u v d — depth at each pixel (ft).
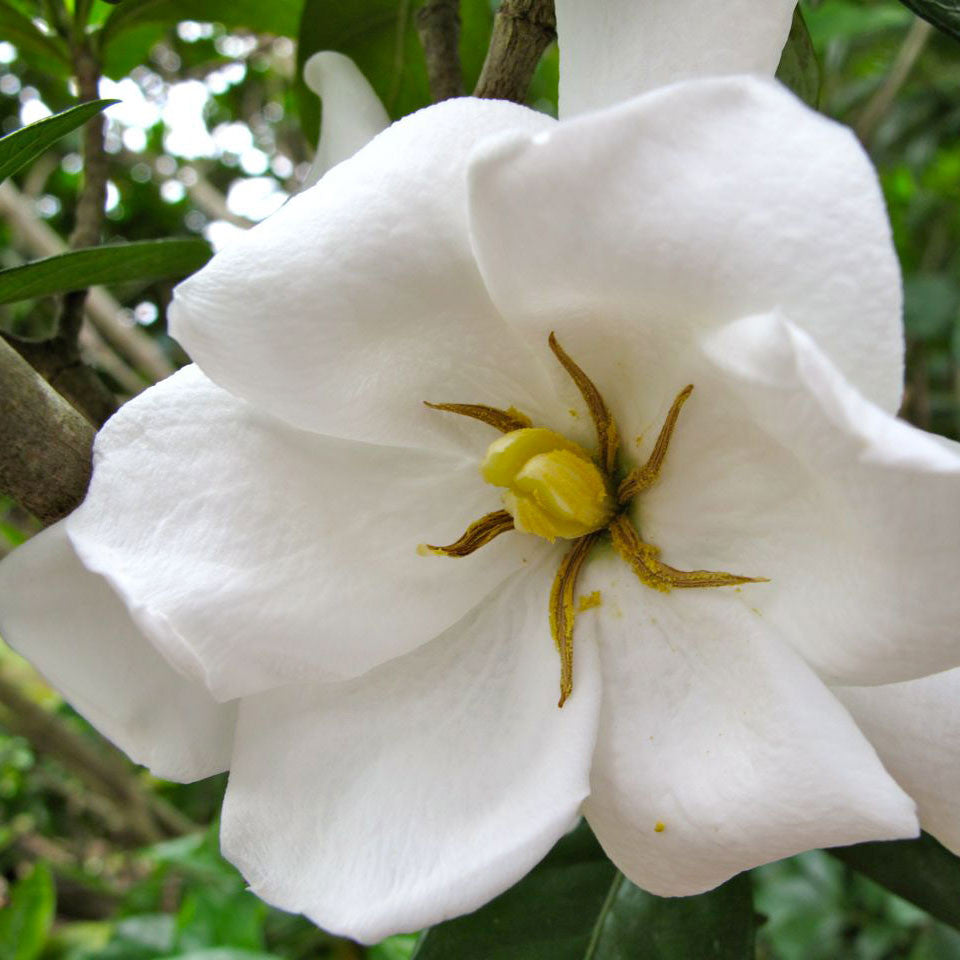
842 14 0.79
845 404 0.24
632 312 0.30
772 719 0.30
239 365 0.30
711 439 0.32
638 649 0.34
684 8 0.31
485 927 0.40
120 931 0.90
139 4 0.54
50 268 0.39
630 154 0.26
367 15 0.50
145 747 0.34
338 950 0.90
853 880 0.95
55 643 0.34
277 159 1.22
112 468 0.32
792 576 0.31
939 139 1.11
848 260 0.25
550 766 0.32
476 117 0.30
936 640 0.27
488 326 0.32
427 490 0.35
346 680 0.34
